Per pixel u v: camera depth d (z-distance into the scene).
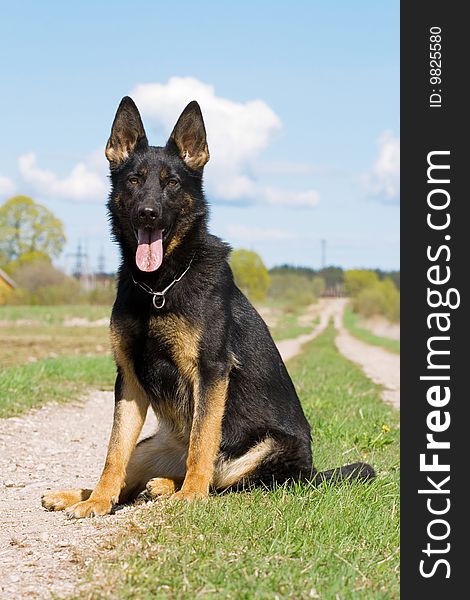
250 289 100.44
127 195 6.32
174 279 5.99
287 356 27.83
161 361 6.10
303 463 6.28
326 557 4.48
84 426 10.84
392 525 5.29
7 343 27.83
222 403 6.02
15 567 4.45
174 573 4.14
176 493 5.81
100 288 74.56
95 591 3.92
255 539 4.73
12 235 94.31
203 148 6.56
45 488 7.03
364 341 47.62
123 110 6.55
